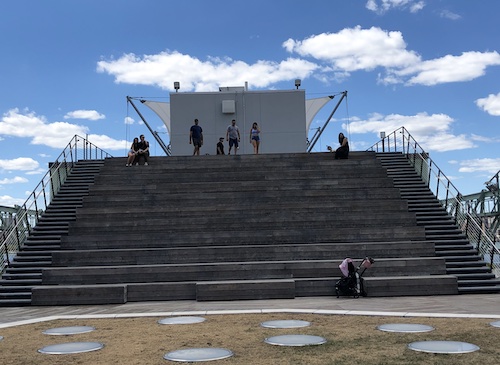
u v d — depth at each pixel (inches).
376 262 605.0
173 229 732.0
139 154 944.3
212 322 410.3
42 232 751.1
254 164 928.3
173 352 307.4
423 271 606.9
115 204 799.1
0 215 801.6
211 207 762.8
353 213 751.7
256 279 599.2
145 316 451.2
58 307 539.5
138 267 596.4
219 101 1200.2
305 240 701.9
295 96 1205.1
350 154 1019.3
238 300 552.7
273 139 1196.5
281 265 602.9
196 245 698.2
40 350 322.0
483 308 462.0
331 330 365.1
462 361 274.5
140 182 870.4
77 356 305.3
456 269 624.4
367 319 409.4
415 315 420.2
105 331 383.9
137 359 295.7
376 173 884.6
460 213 751.7
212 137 1192.8
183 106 1197.1
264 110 1201.4
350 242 700.0
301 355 295.6
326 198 808.9
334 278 579.5
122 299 550.6
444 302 506.6
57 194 876.6
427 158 986.1
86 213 757.3
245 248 647.1
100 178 876.0
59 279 597.0
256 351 307.7
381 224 734.5
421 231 698.2
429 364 270.5
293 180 846.5
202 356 296.4
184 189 836.0
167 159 955.3
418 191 866.1
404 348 305.1
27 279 621.3
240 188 835.4
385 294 559.8
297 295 569.6
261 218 734.5
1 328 410.6
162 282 592.1
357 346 313.6
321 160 949.2
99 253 646.5
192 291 568.1
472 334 340.2
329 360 283.6
